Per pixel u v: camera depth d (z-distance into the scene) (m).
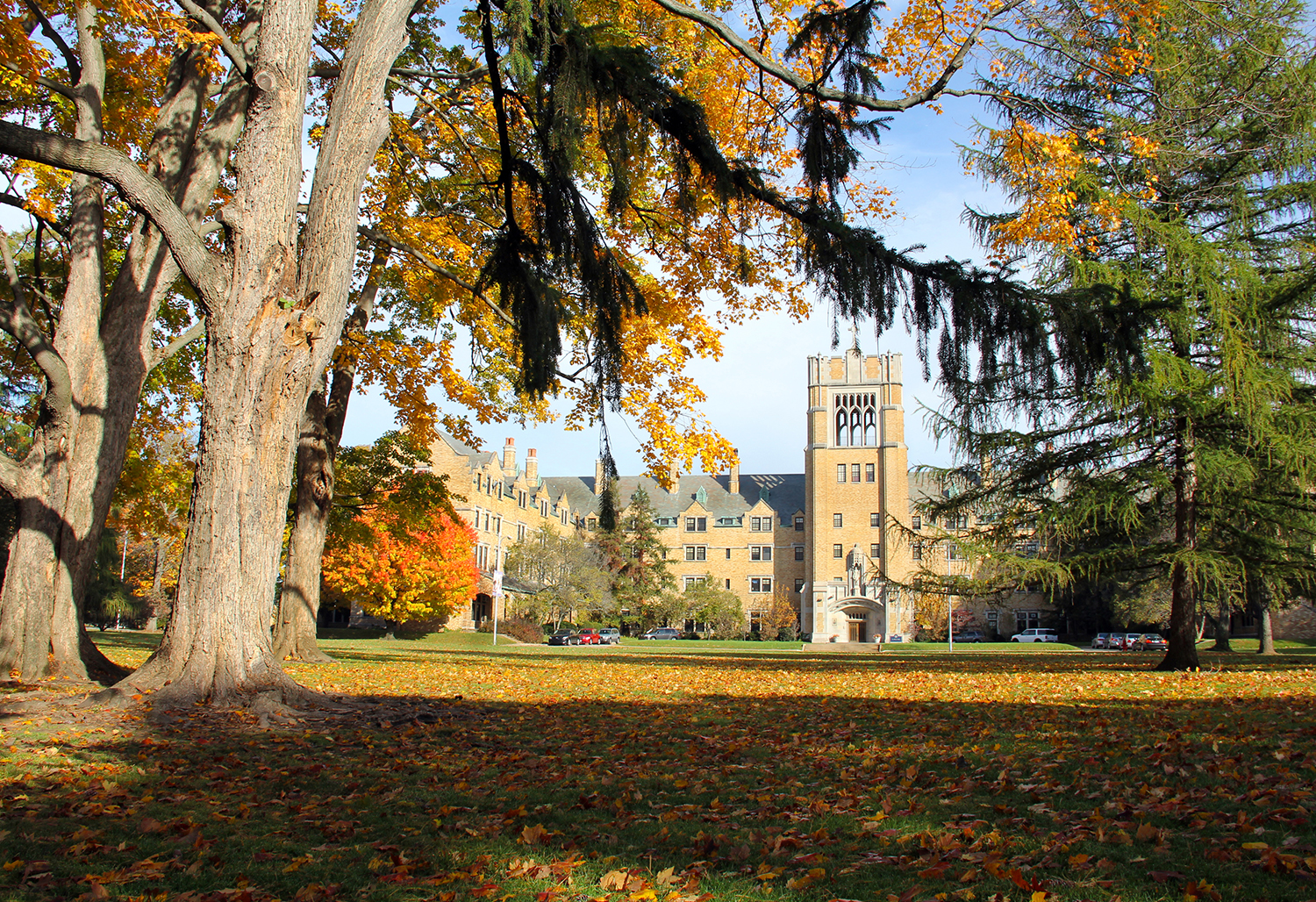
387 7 8.61
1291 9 15.32
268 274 8.21
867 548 65.38
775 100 11.02
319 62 14.06
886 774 5.59
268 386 8.22
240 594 8.17
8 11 9.98
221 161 12.16
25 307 11.01
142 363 12.23
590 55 8.09
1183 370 16.66
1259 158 16.66
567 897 3.23
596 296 9.27
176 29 9.13
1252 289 16.17
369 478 22.42
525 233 9.83
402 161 14.95
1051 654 33.59
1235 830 3.95
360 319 17.27
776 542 72.06
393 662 18.53
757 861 3.69
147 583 50.03
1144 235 16.53
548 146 8.48
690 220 9.66
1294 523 18.42
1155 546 18.39
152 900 3.15
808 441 67.81
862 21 8.41
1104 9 10.80
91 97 11.62
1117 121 15.26
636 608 63.72
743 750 6.65
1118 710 9.34
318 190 8.36
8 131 7.25
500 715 8.77
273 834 4.13
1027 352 8.39
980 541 19.45
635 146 8.71
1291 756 5.76
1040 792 4.90
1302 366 16.97
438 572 41.88
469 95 13.95
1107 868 3.39
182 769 5.62
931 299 8.47
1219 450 16.91
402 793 5.03
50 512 11.27
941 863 3.54
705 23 8.89
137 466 19.92
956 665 21.48
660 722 8.44
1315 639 52.16
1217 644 38.88
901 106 8.77
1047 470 18.73
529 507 66.12
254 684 8.05
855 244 8.32
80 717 7.15
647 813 4.59
